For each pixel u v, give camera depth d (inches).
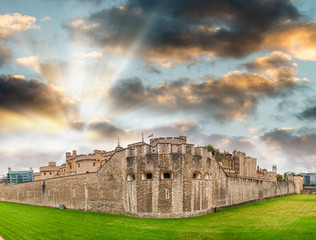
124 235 1445.6
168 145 1967.3
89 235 1444.4
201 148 2101.4
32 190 3181.6
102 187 2249.0
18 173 5477.4
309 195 4468.5
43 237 1406.3
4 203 3447.3
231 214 2091.5
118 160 2153.1
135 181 1993.1
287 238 1326.3
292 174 5295.3
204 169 2094.0
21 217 2015.3
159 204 1911.9
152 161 1955.0
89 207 2325.3
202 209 2043.6
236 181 2716.5
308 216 1975.9
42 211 2375.7
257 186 3230.8
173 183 1930.4
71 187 2544.3
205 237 1397.6
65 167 3767.2
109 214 2107.5
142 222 1770.4
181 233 1481.3
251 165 4333.2
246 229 1539.1
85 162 3250.5
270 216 1990.7
